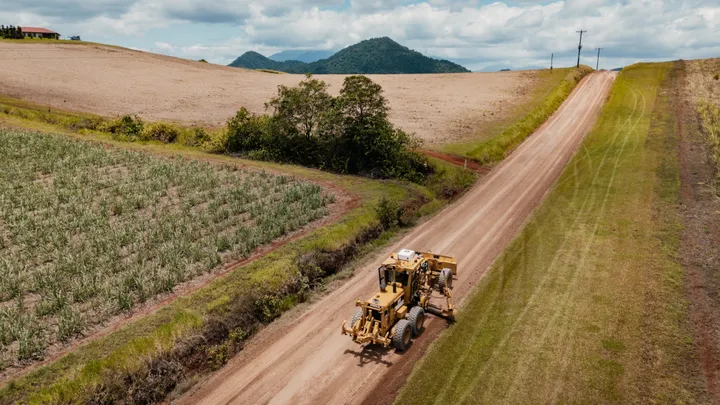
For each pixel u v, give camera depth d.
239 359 15.35
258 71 109.38
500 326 16.25
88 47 102.25
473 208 30.25
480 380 13.52
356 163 36.59
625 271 19.56
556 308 17.17
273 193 29.11
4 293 16.77
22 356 13.56
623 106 56.56
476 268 21.28
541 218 27.09
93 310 16.20
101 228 22.28
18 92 58.62
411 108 63.25
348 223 24.28
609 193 29.64
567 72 88.25
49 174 30.45
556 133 50.38
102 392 12.66
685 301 16.98
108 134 43.44
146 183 29.02
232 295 17.22
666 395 12.53
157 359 14.10
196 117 54.00
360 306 14.98
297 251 20.81
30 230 21.86
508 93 73.69
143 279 17.95
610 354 14.36
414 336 16.00
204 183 29.58
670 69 78.38
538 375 13.59
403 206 28.56
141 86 71.75
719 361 13.81
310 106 37.72
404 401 12.88
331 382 13.91
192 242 21.91
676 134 41.69
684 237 22.23
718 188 27.80
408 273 15.70
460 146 43.06
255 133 40.28
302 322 17.34
